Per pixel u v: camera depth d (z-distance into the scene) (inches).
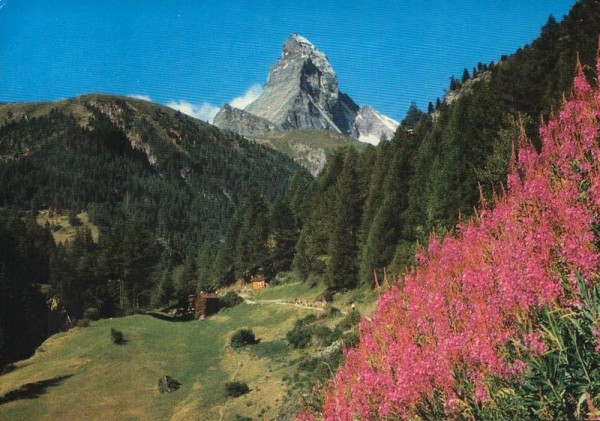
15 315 3887.8
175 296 4697.3
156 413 1923.0
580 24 2410.2
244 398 1704.0
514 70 2174.0
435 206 1738.4
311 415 628.7
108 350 2721.5
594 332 238.8
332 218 3479.3
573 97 619.2
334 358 1321.4
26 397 2252.7
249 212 4982.8
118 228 5049.2
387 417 358.0
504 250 383.2
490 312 311.4
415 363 339.3
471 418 281.7
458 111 2610.7
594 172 442.6
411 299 475.5
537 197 460.4
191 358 2576.3
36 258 5541.3
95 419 1961.1
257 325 2950.3
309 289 3422.7
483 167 1680.6
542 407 228.4
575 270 287.1
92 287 4616.1
